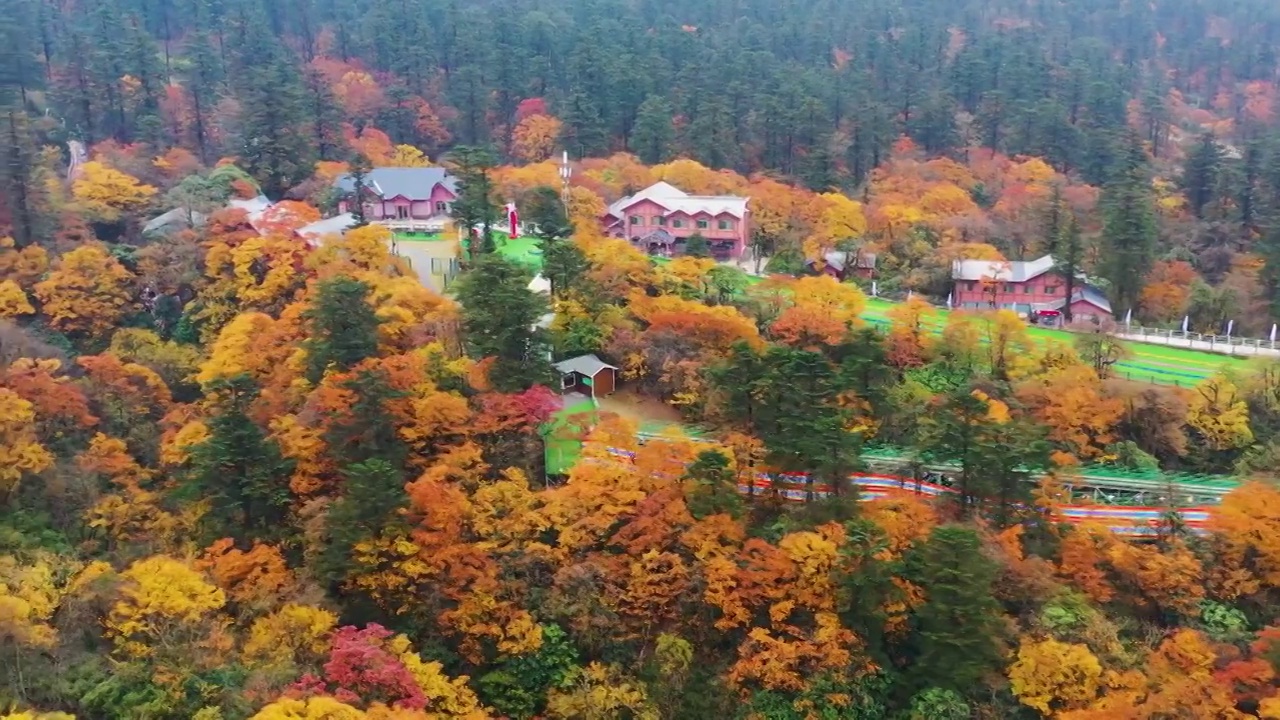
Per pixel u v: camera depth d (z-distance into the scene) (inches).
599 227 3981.3
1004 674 1895.9
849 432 2208.4
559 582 1996.8
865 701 1871.3
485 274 2576.3
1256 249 3860.7
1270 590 2123.5
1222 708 1761.8
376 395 2176.4
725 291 3179.1
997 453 2164.1
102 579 1830.7
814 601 1951.3
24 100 4274.1
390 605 1989.4
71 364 2733.8
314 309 2561.5
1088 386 2674.7
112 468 2268.7
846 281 3809.1
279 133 4192.9
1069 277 3604.8
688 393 2615.7
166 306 3105.3
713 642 1993.1
